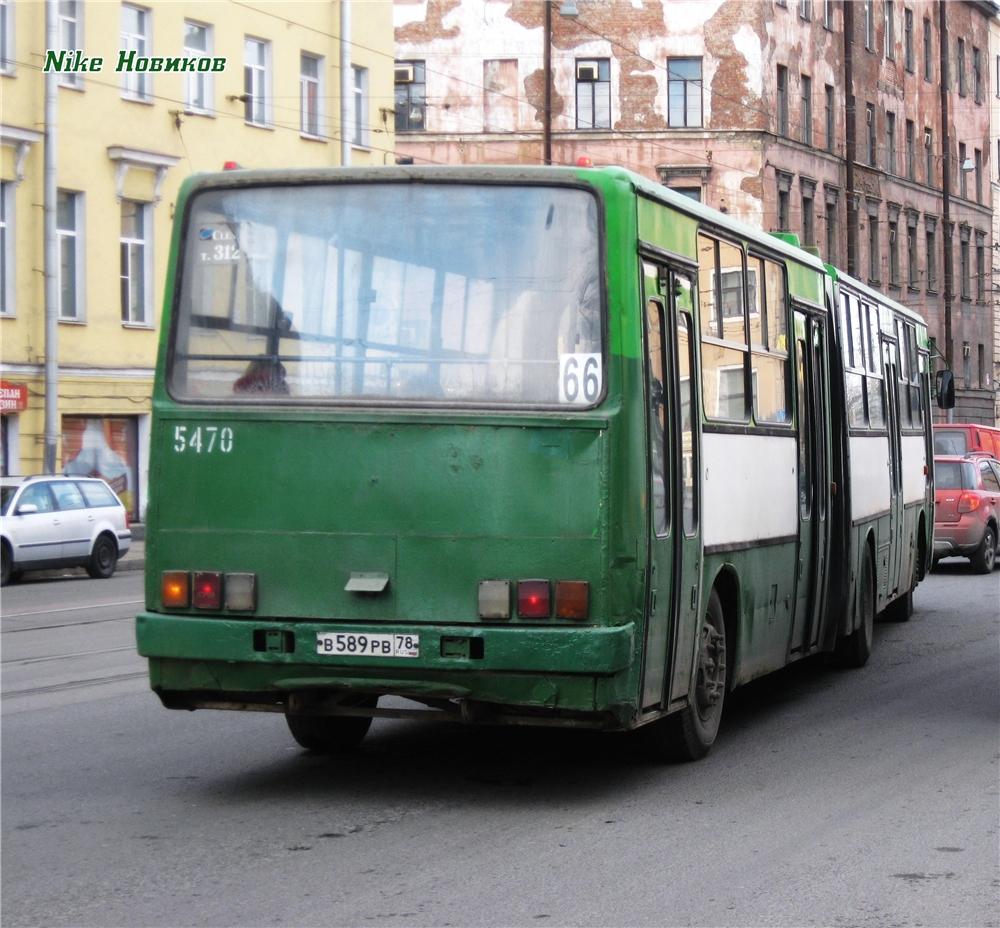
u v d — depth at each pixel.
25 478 26.75
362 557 8.12
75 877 6.79
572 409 8.01
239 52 37.66
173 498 8.40
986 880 6.88
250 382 8.39
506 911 6.30
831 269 13.53
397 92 57.34
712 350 9.73
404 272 8.29
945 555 26.72
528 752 10.05
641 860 7.18
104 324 34.06
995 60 79.62
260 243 8.48
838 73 61.94
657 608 8.46
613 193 8.16
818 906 6.44
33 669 13.95
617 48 56.09
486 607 7.96
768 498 11.05
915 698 12.81
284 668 8.14
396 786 8.88
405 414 8.12
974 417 75.19
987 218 78.00
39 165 32.47
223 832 7.67
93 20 33.78
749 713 12.03
